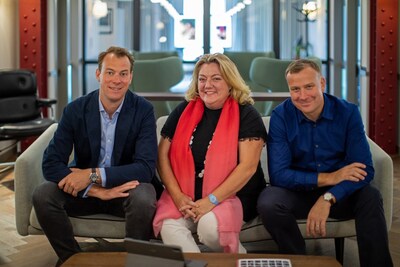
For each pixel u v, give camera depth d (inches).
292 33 325.4
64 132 108.7
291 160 110.5
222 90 108.1
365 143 105.8
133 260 73.6
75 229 107.3
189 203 101.4
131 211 102.0
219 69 108.1
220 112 109.7
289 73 105.4
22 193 109.4
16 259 122.8
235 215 100.7
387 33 239.1
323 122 107.5
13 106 201.6
